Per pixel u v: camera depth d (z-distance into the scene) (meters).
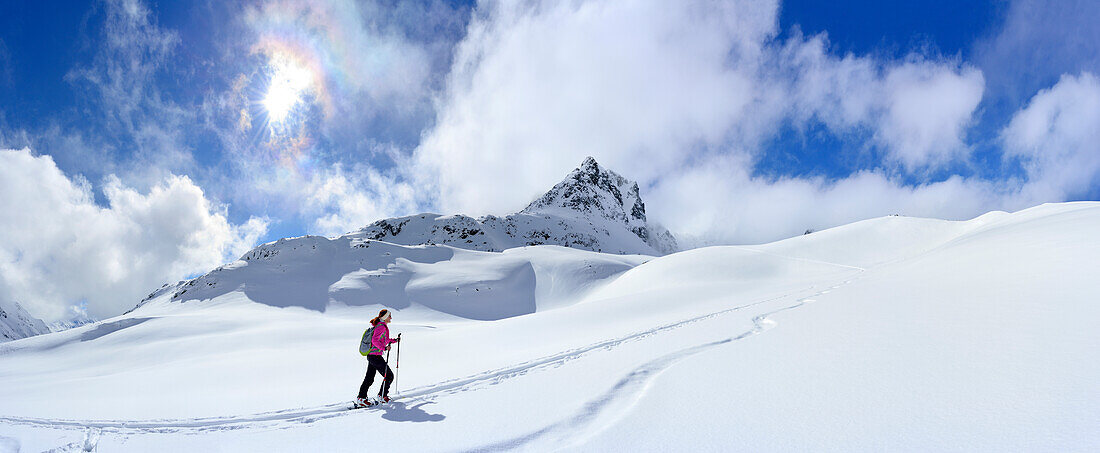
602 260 127.19
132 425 8.71
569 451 5.30
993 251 21.14
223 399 12.91
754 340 10.23
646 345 12.09
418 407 8.21
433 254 141.25
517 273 122.50
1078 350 5.79
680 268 73.00
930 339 7.68
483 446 5.74
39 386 25.91
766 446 4.70
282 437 7.07
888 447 4.23
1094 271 11.09
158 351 47.31
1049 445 3.70
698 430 5.39
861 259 79.06
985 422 4.34
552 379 9.17
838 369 6.90
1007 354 6.18
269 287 112.62
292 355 27.80
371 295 109.62
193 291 114.00
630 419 6.03
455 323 94.44
